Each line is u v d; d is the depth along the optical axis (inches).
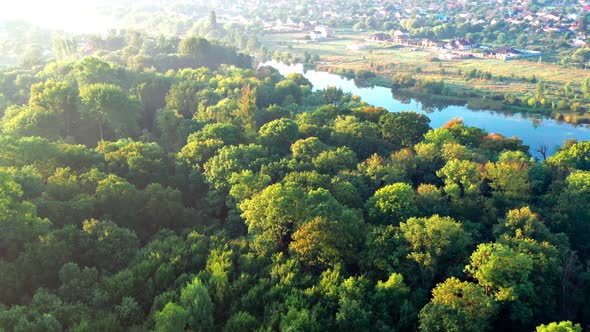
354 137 6387.8
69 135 6486.2
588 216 4483.3
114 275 3245.6
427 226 3631.9
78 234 3540.8
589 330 3353.8
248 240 3944.4
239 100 7869.1
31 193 4035.4
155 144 5689.0
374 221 4210.1
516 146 6643.7
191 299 2881.4
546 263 3464.6
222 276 3235.7
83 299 3041.3
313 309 3038.9
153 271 3385.8
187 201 5049.2
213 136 5940.0
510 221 4045.3
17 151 4598.9
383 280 3565.5
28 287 3169.3
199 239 3821.4
